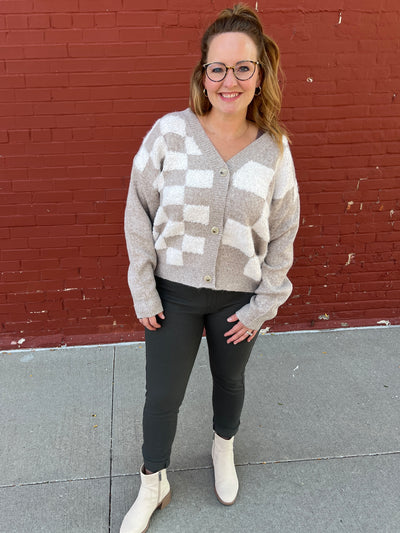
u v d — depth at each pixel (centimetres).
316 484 198
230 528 178
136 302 157
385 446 217
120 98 246
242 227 147
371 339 299
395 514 185
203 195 143
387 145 273
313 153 270
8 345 283
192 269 154
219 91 140
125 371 266
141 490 178
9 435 220
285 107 259
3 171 253
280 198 152
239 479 199
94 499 189
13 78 238
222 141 148
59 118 247
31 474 200
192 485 196
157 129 149
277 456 211
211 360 176
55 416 232
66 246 271
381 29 251
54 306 282
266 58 145
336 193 280
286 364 275
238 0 237
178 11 235
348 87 259
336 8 245
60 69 239
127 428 225
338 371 269
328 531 178
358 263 298
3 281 273
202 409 238
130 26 235
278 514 184
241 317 158
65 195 261
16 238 266
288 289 161
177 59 242
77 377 260
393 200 286
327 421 232
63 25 232
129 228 155
